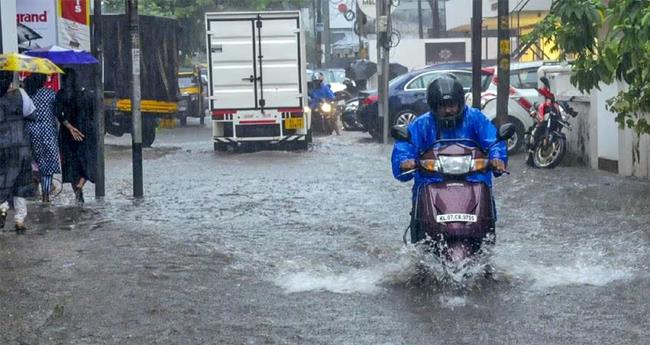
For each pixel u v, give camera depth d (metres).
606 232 13.66
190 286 10.60
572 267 11.29
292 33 29.12
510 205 16.50
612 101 18.25
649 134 18.33
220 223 15.08
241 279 10.95
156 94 31.95
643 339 8.31
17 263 11.93
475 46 26.30
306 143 29.50
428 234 10.14
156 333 8.73
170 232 14.23
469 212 10.02
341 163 24.69
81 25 24.44
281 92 29.17
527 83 27.58
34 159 17.42
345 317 9.20
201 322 9.09
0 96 14.03
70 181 17.66
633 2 14.91
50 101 17.22
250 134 29.23
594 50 17.06
